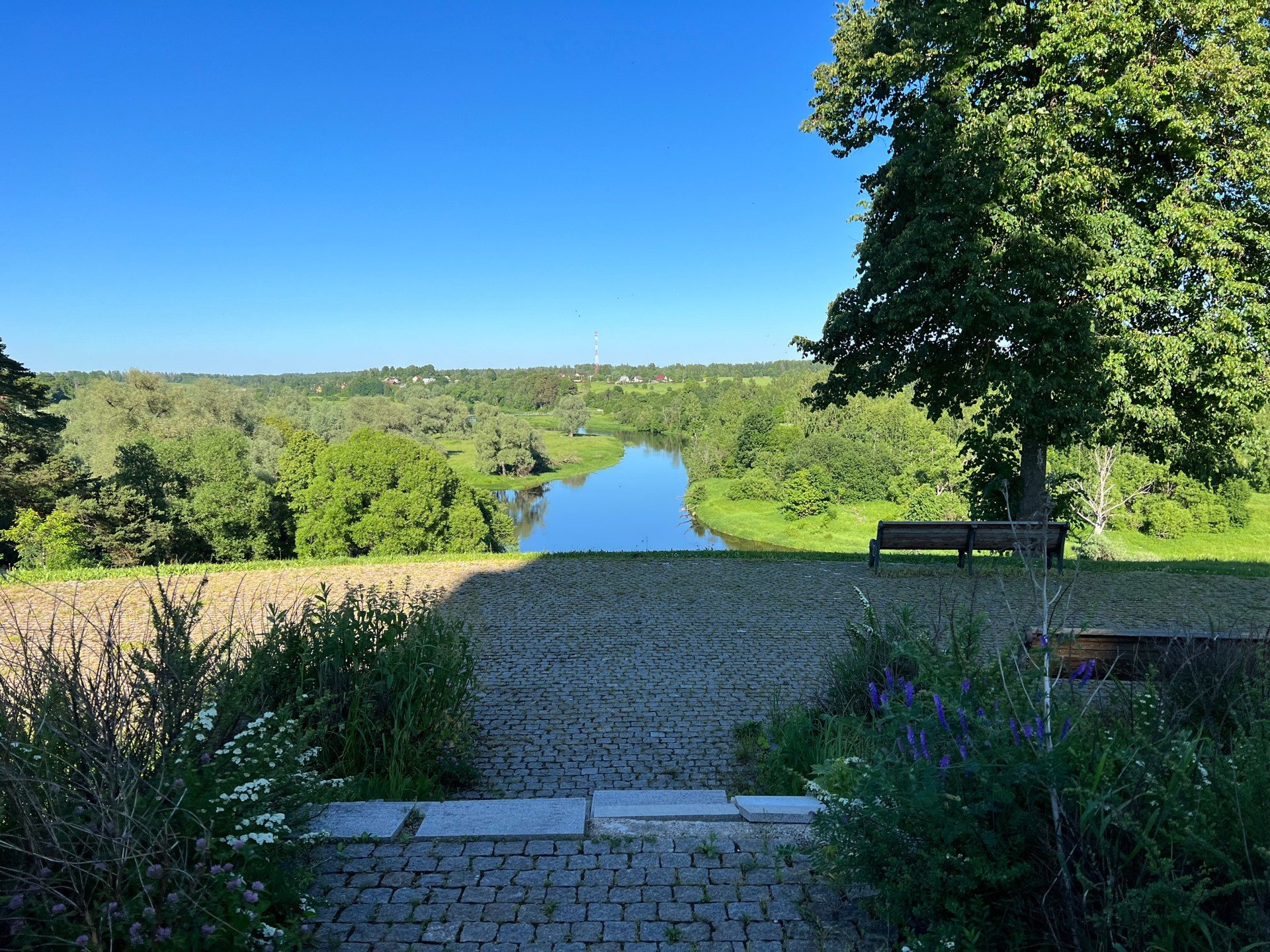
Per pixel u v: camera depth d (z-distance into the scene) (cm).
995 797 222
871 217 1287
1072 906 209
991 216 980
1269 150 917
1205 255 962
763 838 327
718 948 252
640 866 306
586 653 765
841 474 5950
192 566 1234
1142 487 4478
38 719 246
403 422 8750
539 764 509
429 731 481
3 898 205
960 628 403
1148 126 997
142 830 223
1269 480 4625
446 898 281
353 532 3181
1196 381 1037
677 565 1230
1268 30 926
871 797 244
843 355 1298
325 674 469
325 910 273
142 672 292
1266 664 361
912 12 1046
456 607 959
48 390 2878
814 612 916
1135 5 912
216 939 211
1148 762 238
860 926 262
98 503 2811
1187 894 189
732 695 642
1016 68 1048
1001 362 1064
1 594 1005
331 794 360
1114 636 463
